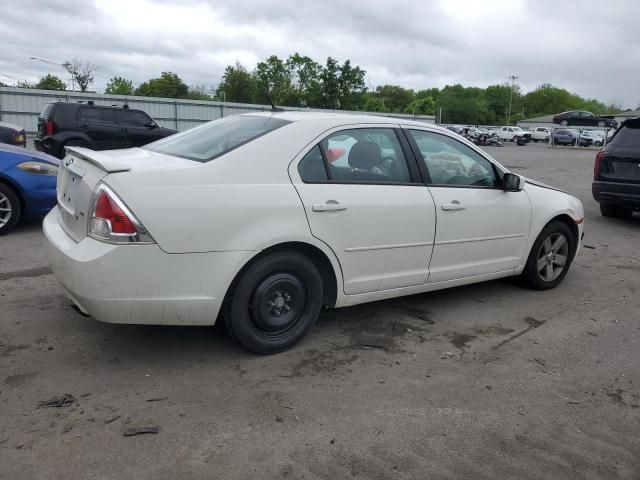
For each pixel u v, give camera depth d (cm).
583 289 559
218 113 3831
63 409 303
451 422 308
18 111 3194
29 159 688
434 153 445
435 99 13138
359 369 365
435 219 428
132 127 1561
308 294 381
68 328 404
